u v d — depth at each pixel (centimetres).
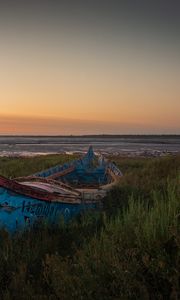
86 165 1889
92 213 884
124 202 986
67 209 927
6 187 771
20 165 2362
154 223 580
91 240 654
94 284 488
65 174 1691
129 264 502
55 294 506
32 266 613
